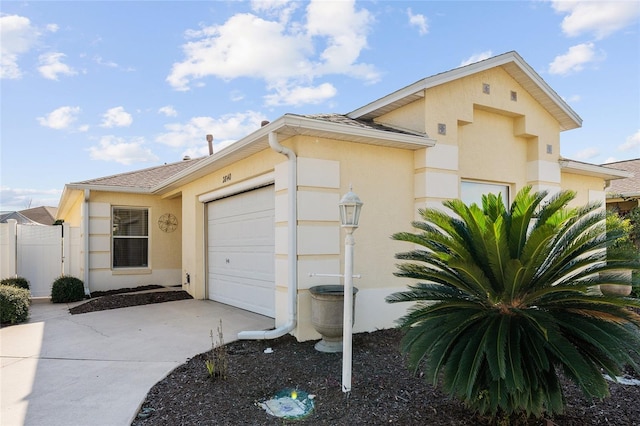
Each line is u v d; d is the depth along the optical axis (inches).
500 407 146.8
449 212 297.6
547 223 145.4
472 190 342.6
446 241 150.0
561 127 401.1
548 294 146.8
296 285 251.3
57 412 157.5
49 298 460.1
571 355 130.0
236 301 366.3
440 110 305.7
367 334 266.2
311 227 255.6
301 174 253.4
